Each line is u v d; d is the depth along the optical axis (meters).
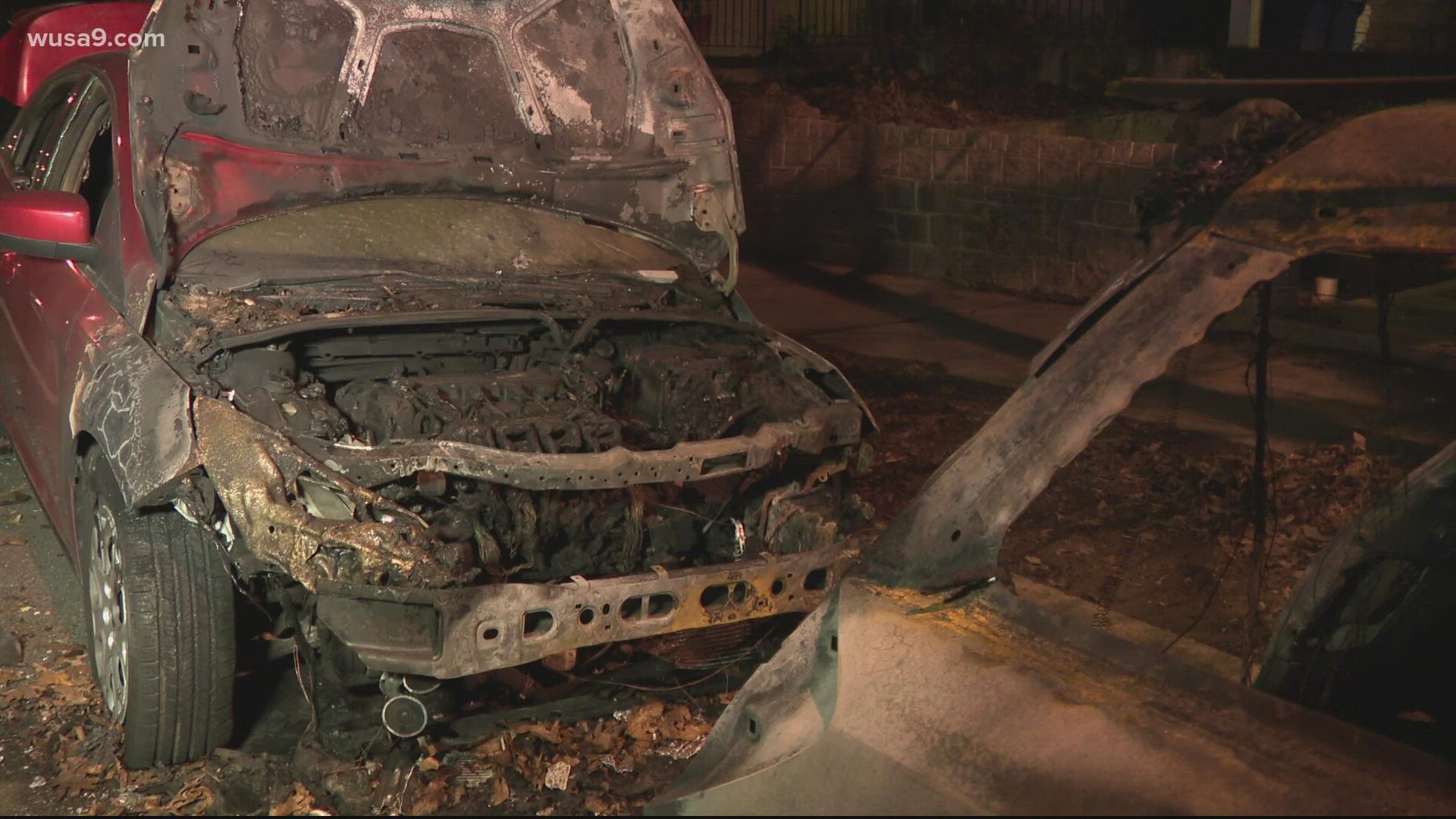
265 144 4.46
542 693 3.94
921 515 2.58
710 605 3.71
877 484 6.28
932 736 2.21
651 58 5.16
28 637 4.65
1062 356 2.50
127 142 4.41
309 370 4.04
